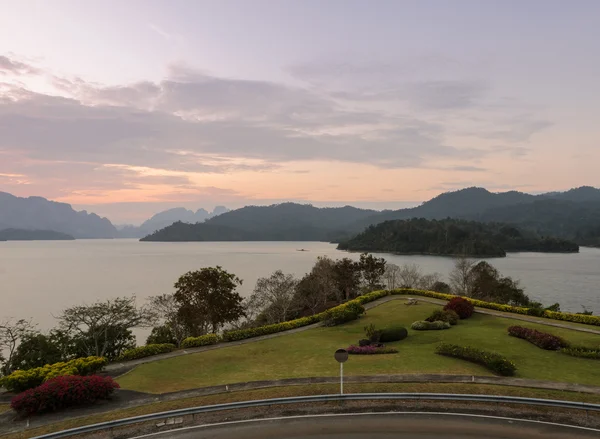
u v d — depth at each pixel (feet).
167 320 156.04
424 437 47.09
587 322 116.16
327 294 197.57
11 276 411.95
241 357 94.99
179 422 54.49
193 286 133.39
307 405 58.49
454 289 256.11
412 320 125.18
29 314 222.07
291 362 87.66
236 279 142.82
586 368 76.38
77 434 51.90
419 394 58.13
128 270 472.85
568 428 49.14
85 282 359.87
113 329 122.21
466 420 51.88
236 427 51.98
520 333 99.81
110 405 64.64
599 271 467.93
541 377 71.00
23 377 73.20
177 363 91.35
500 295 208.13
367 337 103.55
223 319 138.41
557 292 322.55
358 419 53.01
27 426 57.26
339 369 79.56
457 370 75.61
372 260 219.20
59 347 118.21
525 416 52.90
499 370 72.95
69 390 63.57
